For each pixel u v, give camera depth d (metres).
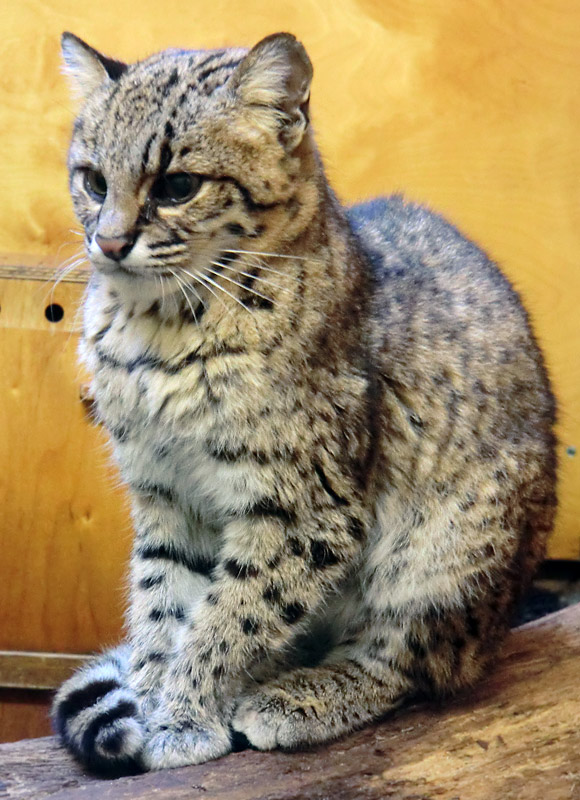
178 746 0.73
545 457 0.81
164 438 0.75
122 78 0.74
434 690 0.76
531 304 1.02
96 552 1.01
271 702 0.74
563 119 1.01
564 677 0.77
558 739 0.72
